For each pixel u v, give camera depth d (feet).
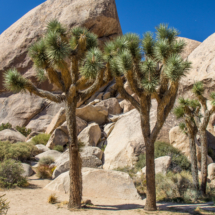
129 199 29.73
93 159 45.57
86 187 30.99
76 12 93.61
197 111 35.24
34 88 24.86
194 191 30.55
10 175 31.19
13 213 19.31
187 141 49.47
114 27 95.81
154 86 21.84
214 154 57.21
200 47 78.69
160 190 32.58
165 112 23.97
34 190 30.45
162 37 25.27
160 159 40.73
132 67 23.62
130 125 57.52
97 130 59.06
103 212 21.94
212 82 64.28
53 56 22.53
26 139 66.74
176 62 21.18
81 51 26.63
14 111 85.61
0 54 92.94
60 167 39.60
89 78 24.12
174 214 21.45
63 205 23.77
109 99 79.30
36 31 93.81
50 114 83.35
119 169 44.16
